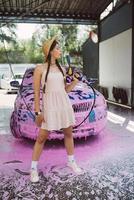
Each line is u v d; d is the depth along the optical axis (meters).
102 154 4.61
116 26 11.74
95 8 12.88
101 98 5.50
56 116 3.51
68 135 3.76
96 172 3.82
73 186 3.39
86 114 4.90
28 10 12.79
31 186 3.41
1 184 3.47
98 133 5.48
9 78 18.16
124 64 10.97
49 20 13.91
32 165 3.62
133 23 10.00
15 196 3.15
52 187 3.37
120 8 11.22
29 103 4.94
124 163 4.16
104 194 3.17
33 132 4.89
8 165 4.15
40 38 29.55
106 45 13.13
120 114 8.61
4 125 7.11
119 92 11.16
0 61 28.72
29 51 30.06
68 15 13.64
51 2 11.92
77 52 25.75
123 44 11.02
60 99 3.54
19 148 5.01
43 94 3.56
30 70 6.27
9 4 11.97
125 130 6.31
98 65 14.41
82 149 4.89
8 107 10.80
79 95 5.07
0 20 13.41
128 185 3.39
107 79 13.14
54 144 5.15
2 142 5.42
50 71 3.54
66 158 4.43
